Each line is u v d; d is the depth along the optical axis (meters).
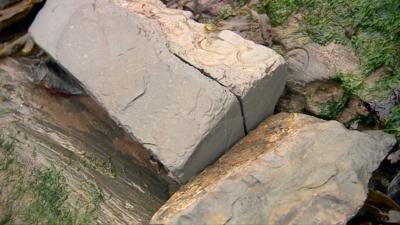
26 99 1.67
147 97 1.44
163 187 1.52
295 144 1.40
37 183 1.49
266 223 1.32
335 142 1.41
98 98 1.47
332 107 1.59
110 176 1.54
